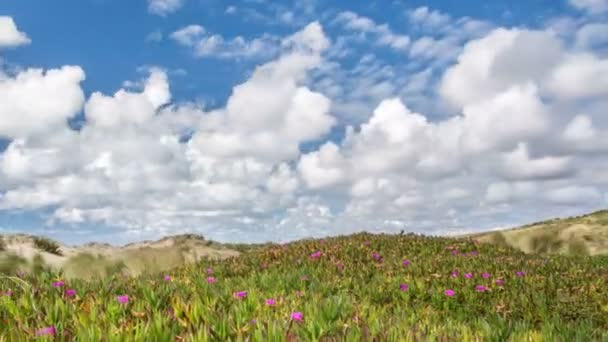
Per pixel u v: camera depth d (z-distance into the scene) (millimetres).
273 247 19781
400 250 18031
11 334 4672
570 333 6930
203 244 24062
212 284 9516
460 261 14930
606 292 11352
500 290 11453
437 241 19609
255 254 18141
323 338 4738
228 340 4719
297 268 15055
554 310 9984
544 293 11078
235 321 5383
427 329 5801
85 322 5172
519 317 9867
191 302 6211
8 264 14586
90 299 6371
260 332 4551
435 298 10680
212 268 15414
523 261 15781
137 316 5621
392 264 15031
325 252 17406
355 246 18266
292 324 5238
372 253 17219
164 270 16328
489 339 5637
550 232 33312
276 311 6367
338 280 12055
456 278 12039
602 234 32000
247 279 11703
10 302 6008
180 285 8352
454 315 9953
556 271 14352
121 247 20797
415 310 9797
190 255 19312
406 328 5402
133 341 4539
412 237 20484
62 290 7180
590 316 9719
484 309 10312
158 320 4836
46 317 5430
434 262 14656
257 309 6457
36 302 6246
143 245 22031
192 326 5164
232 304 6574
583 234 32156
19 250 15609
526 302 10320
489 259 15617
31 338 4598
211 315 5520
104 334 4586
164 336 4684
